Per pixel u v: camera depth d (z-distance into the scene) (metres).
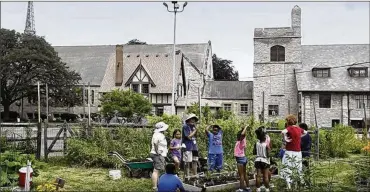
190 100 56.47
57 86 59.03
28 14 103.44
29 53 56.34
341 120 52.12
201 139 18.33
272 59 55.84
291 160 11.30
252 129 19.98
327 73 53.94
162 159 11.80
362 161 13.82
